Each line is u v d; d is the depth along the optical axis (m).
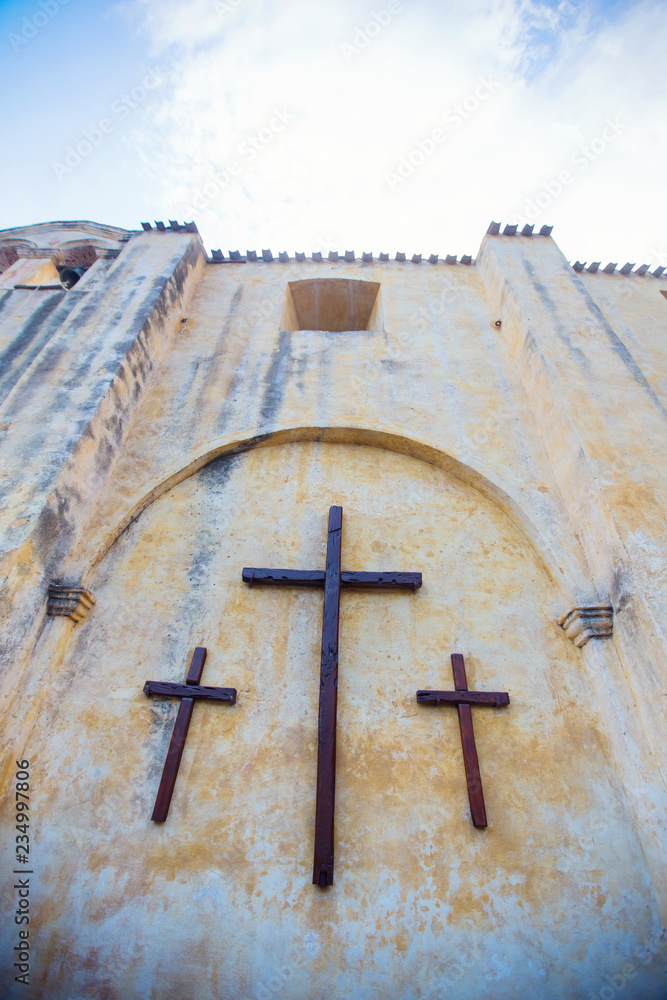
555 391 6.53
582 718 5.00
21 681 4.72
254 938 3.97
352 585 5.62
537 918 4.10
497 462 6.64
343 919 4.05
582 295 7.95
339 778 4.62
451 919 4.08
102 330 7.20
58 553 5.34
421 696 4.99
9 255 10.38
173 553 5.93
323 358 7.88
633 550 5.05
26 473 5.42
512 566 5.99
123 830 4.33
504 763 4.75
